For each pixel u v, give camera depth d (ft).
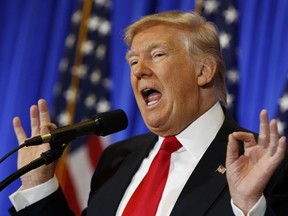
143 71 5.85
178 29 5.98
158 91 5.87
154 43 5.88
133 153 6.28
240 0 9.82
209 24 6.09
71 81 10.59
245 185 4.75
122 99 10.27
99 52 10.59
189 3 10.11
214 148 5.61
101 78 10.49
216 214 5.13
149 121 5.91
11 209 6.00
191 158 5.74
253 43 9.55
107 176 6.22
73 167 10.17
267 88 9.31
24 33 11.38
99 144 10.19
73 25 10.84
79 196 10.10
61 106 10.53
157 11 10.39
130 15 10.57
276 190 5.25
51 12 11.30
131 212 5.59
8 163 10.99
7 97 11.25
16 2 11.63
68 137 5.46
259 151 4.79
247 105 9.39
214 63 6.00
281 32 9.37
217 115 5.95
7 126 11.12
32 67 11.18
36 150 6.02
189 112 5.85
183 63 5.89
